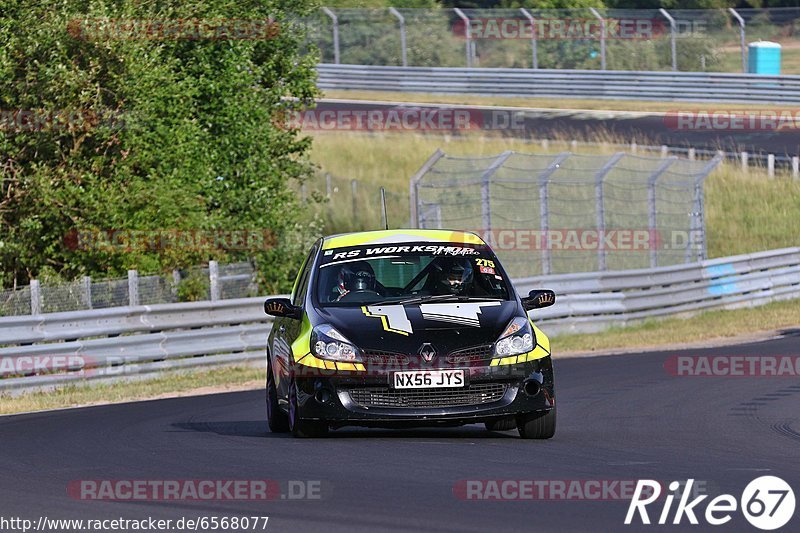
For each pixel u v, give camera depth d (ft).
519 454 101.40
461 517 74.69
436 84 538.06
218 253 268.62
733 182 434.30
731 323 281.13
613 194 382.01
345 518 74.84
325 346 108.47
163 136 257.96
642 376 185.68
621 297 283.38
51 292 215.72
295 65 309.63
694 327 277.03
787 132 481.87
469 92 535.19
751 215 416.67
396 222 388.37
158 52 253.24
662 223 363.97
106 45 242.58
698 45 542.98
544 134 463.42
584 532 70.49
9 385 188.75
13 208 248.11
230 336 226.58
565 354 238.68
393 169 438.40
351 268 118.73
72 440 122.11
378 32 559.38
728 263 315.37
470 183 284.00
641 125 480.23
